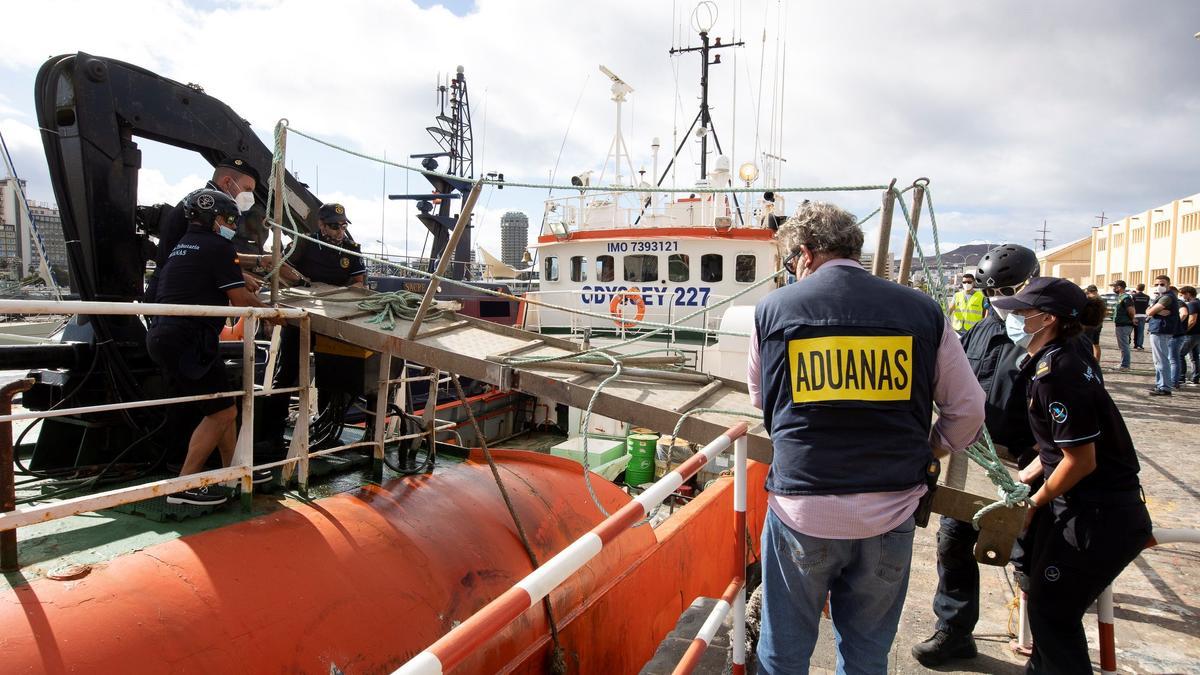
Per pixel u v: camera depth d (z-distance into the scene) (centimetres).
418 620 281
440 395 1009
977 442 250
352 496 336
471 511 362
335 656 247
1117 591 402
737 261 1209
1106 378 1295
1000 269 369
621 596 388
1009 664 335
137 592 226
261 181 464
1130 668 319
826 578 205
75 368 369
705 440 281
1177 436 776
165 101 399
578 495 441
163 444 373
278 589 253
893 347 194
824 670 330
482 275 1847
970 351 385
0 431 217
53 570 231
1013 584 436
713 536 501
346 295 433
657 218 1326
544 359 333
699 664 319
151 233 404
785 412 205
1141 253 3784
